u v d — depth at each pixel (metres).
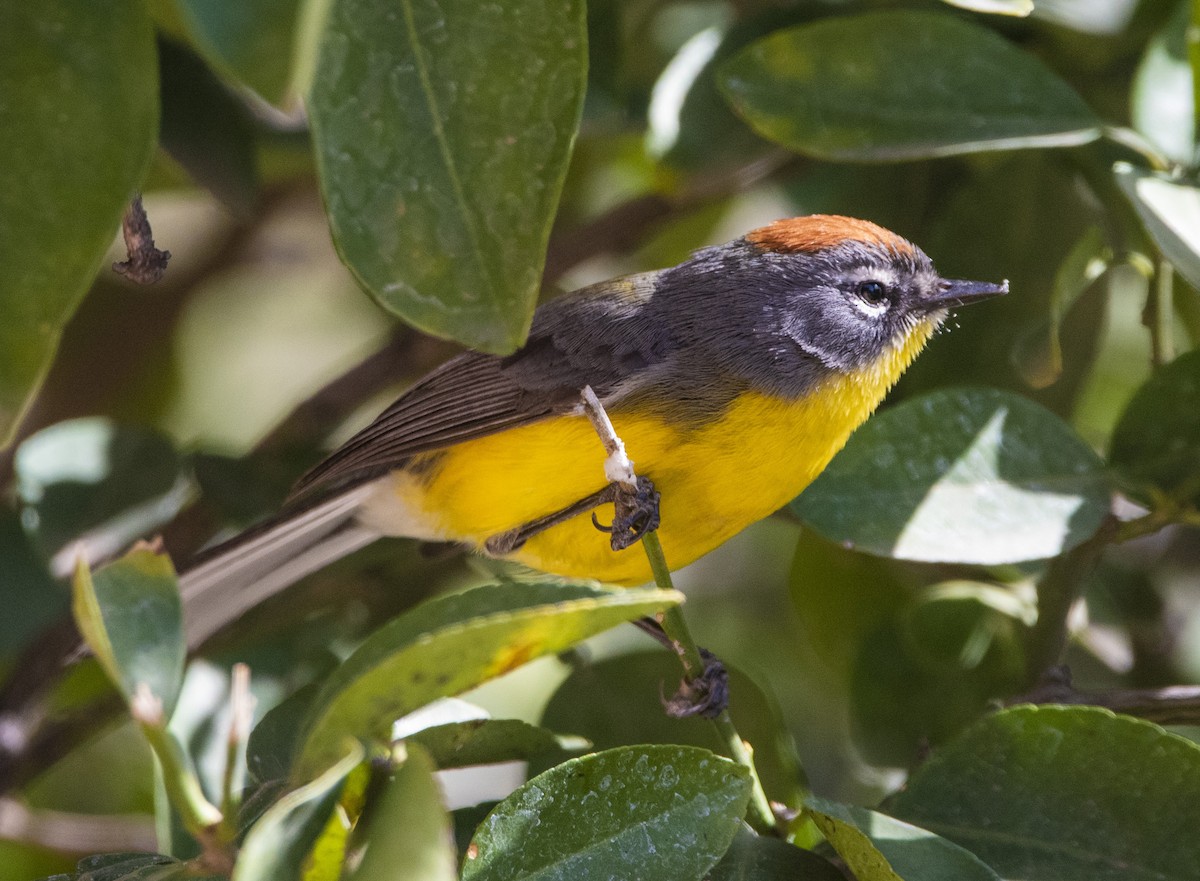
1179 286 10.39
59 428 10.32
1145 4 10.00
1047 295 10.29
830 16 10.17
